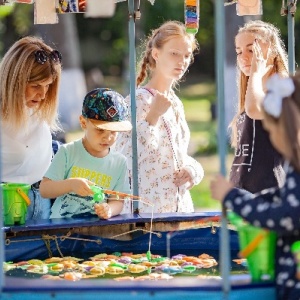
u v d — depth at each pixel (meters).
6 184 6.42
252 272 5.04
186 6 7.26
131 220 6.64
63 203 6.80
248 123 7.11
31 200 6.99
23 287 5.00
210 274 5.92
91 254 6.61
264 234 4.95
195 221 6.77
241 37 7.38
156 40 7.62
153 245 6.75
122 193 6.60
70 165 6.79
